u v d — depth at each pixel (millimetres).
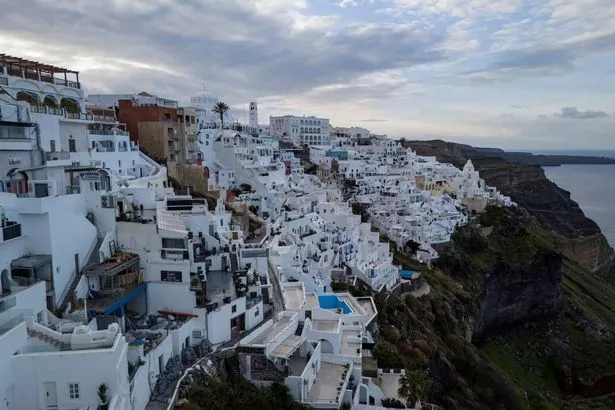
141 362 35062
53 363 28219
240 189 105812
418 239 120875
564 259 179750
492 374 81562
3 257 35906
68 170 51312
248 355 43688
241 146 123875
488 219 151750
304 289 60031
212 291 49250
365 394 49125
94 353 28688
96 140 74000
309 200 107062
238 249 58719
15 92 61250
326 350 52125
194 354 41938
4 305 31422
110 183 53062
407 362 61500
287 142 180750
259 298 51062
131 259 45750
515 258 135375
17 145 45156
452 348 85750
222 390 39000
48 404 28469
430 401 61500
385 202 135250
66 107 70062
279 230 80438
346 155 178375
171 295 45312
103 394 28359
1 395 26875
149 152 92438
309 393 44938
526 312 131875
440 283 106312
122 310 41469
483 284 119750
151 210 55656
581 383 107812
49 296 38406
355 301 67188
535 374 109062
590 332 129625
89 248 45344
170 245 47969
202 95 171750
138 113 95125
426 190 160500
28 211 38031
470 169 196375
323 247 85750
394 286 92250
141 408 34281
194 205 67188
